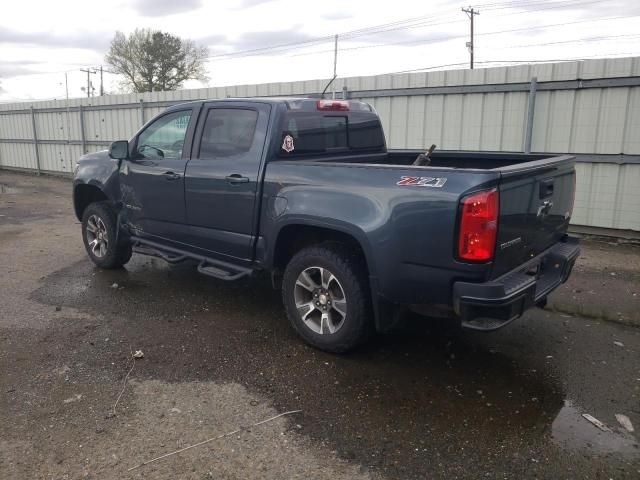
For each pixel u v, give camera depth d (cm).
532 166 362
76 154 1723
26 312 508
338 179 391
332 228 388
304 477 279
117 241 615
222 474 281
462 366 402
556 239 438
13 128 1948
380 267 365
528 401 352
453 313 357
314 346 427
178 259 535
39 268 659
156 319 491
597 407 345
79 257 712
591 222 818
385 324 387
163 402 350
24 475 280
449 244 334
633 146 767
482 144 883
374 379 381
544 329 472
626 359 414
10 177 1814
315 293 421
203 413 337
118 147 562
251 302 538
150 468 285
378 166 371
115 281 605
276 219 428
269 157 440
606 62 762
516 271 365
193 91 1342
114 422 327
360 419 331
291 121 455
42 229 905
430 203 339
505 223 338
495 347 435
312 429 320
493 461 291
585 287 586
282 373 389
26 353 420
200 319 492
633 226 788
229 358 412
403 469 285
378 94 972
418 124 940
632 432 318
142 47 5284
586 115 792
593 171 803
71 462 290
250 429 320
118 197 598
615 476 279
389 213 358
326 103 494
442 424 326
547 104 818
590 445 305
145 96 1455
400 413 338
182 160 509
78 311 511
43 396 357
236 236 470
